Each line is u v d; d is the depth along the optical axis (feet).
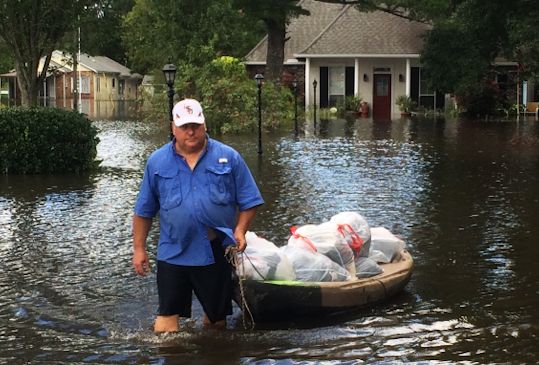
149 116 94.63
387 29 125.70
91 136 48.21
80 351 16.71
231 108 82.28
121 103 187.73
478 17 96.17
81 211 33.81
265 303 18.08
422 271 23.39
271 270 18.44
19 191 39.70
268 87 87.45
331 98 127.03
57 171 47.50
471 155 57.36
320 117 113.19
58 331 18.07
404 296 20.75
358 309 19.45
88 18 51.19
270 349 16.76
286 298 18.20
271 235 28.27
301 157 55.93
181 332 17.74
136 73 238.68
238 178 16.99
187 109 16.52
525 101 118.42
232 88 82.23
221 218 16.75
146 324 18.51
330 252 19.81
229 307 17.97
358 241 20.59
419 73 124.47
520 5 82.12
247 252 18.60
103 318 18.99
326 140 71.15
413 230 29.43
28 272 23.38
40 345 17.12
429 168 49.16
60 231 29.50
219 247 17.03
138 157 57.11
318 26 137.80
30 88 50.78
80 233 29.12
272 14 104.37
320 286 18.56
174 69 39.86
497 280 22.34
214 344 17.06
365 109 120.47
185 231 16.71
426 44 111.14
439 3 104.53
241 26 144.05
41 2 48.39
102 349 16.83
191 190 16.65
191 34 138.21
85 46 54.75
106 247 26.73
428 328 18.17
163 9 139.33
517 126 90.94
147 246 26.61
